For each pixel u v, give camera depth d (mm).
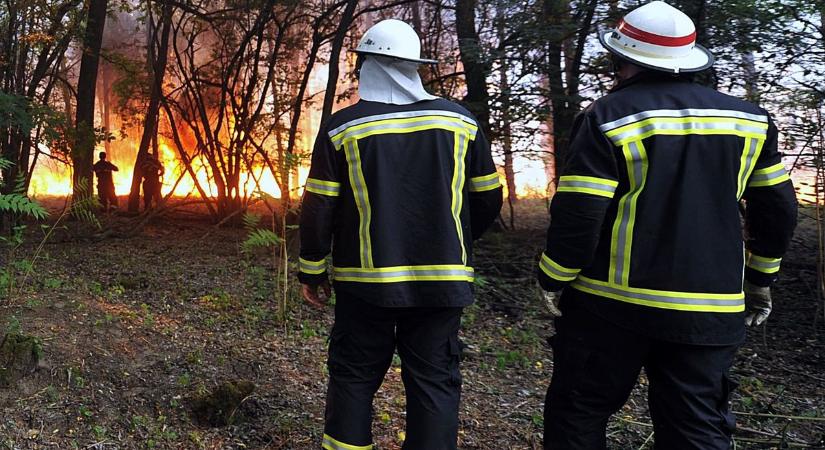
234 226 11094
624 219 2037
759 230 2158
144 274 6398
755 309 2295
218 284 6023
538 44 7367
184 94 12875
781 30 6316
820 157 5184
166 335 3986
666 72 2068
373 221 2258
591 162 2008
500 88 7754
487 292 6352
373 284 2248
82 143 9945
